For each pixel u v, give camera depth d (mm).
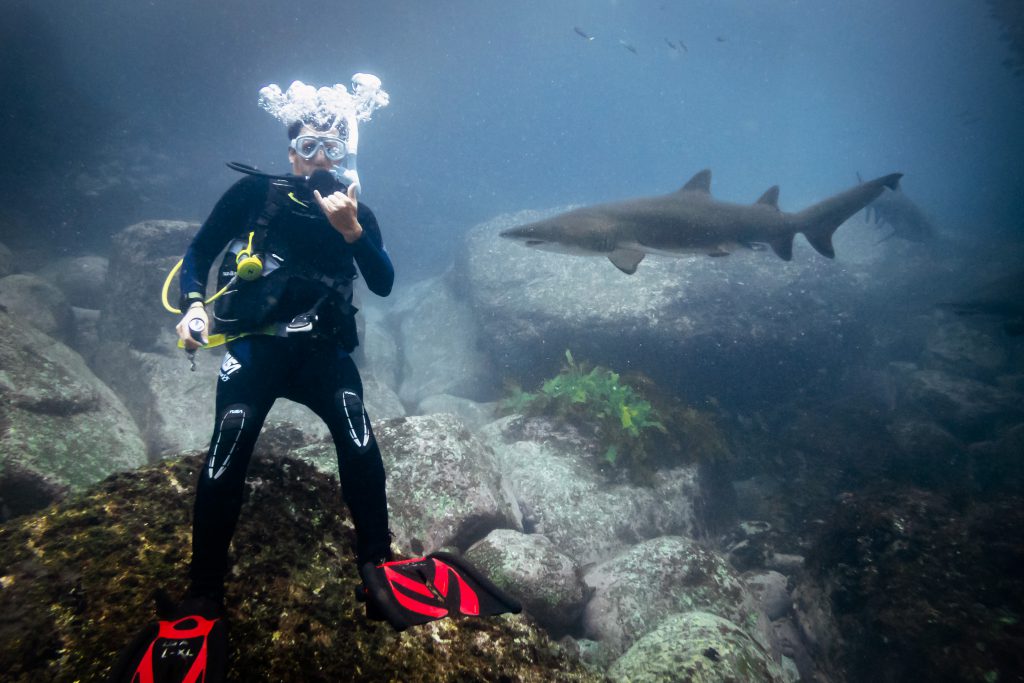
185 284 1744
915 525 4621
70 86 18062
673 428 7363
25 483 4078
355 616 1582
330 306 1723
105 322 8531
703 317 9492
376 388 9719
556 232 5750
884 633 4137
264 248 1714
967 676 3682
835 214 6652
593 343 9586
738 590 4629
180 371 7605
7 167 15711
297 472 2119
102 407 5430
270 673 1341
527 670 1719
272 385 1582
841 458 8070
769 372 9547
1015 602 3975
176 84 23578
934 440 8180
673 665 2955
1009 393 9484
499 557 3859
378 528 1521
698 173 6488
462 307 13102
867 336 10672
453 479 4141
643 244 6141
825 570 4785
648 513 6160
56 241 15773
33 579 1418
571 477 6254
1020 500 5008
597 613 4312
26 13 16906
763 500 7652
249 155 25891
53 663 1249
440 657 1578
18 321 5617
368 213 2014
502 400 8586
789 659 4602
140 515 1722
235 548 1673
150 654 1143
